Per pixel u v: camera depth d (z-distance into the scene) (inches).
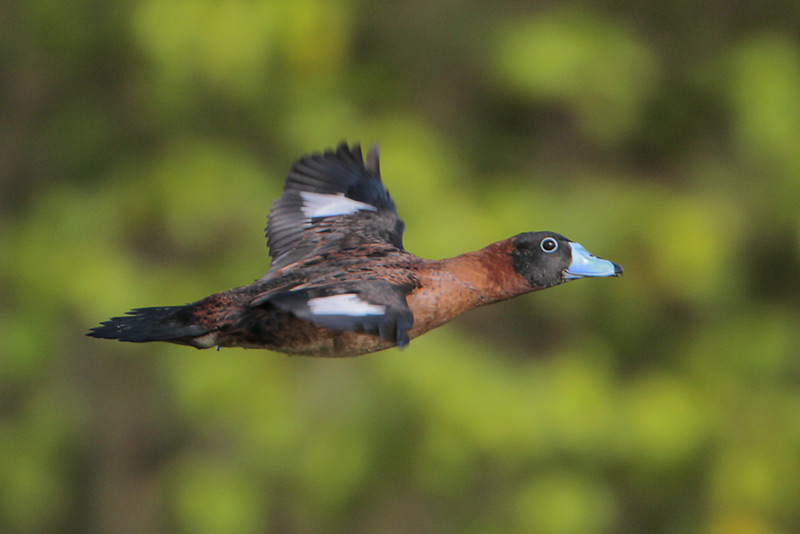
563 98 535.2
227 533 529.0
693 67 577.6
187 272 533.6
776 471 547.2
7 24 582.2
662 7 585.9
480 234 499.2
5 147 589.0
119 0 557.0
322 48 508.7
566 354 542.6
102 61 574.9
